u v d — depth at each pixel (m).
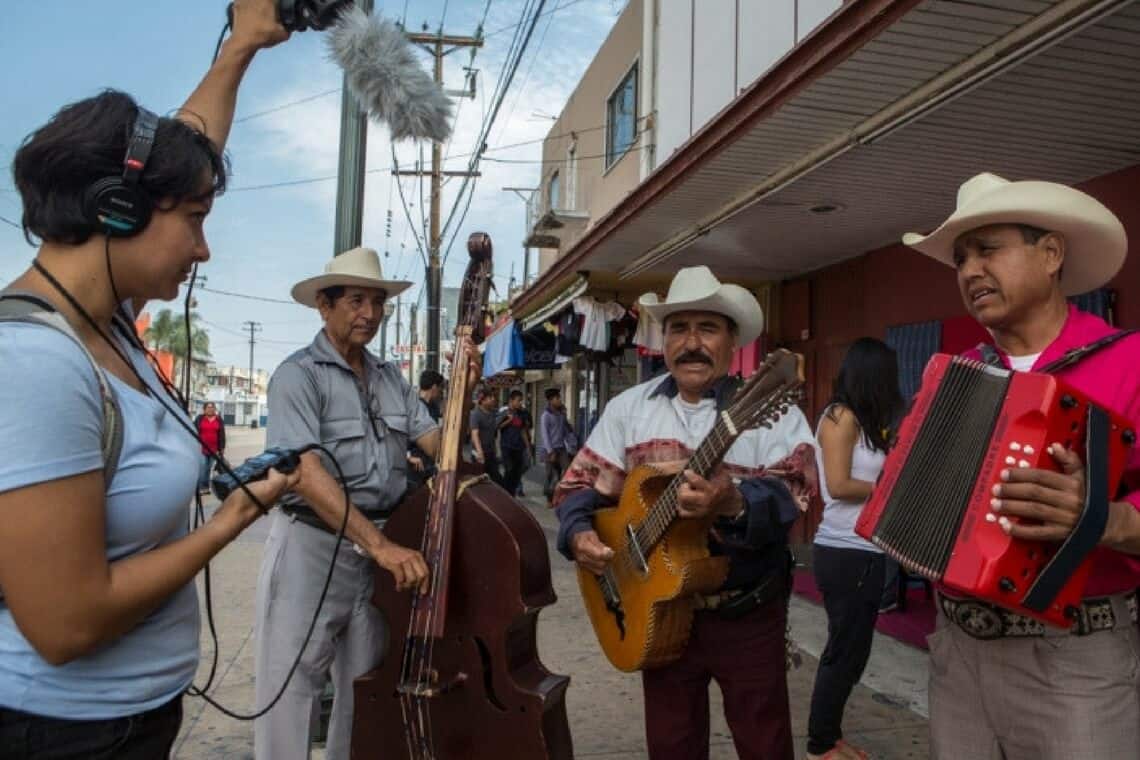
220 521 1.40
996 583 1.54
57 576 1.14
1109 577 1.75
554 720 2.39
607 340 9.06
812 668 4.65
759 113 4.22
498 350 12.86
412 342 31.12
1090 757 1.71
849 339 7.18
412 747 2.44
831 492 3.14
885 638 5.17
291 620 2.66
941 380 1.78
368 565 2.79
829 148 4.50
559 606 6.19
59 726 1.25
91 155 1.28
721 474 2.25
